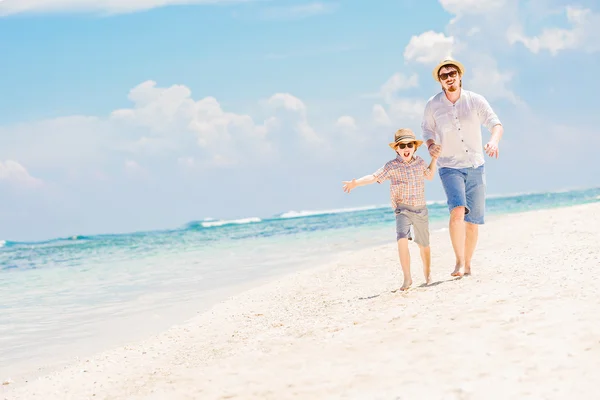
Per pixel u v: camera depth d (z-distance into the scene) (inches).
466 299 215.8
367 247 598.2
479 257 346.6
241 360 193.2
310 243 743.7
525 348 155.9
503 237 433.4
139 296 412.8
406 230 269.3
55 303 411.5
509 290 218.8
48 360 253.4
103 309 370.9
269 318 272.4
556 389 129.2
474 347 163.2
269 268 501.4
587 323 166.2
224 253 725.9
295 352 190.2
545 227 453.7
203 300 366.6
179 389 176.1
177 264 631.2
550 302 192.9
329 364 172.1
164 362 220.8
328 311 251.3
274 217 2773.1
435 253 407.2
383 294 269.9
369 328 201.3
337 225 1245.7
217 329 269.0
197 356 218.8
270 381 167.3
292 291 341.4
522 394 129.3
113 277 556.1
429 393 138.0
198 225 2370.8
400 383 147.5
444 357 159.9
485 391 133.7
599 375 133.0
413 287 269.3
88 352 261.6
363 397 142.8
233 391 164.7
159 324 307.0
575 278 223.5
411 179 267.4
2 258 1082.1
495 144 255.0
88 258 900.0
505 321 180.4
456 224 269.9
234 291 387.5
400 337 184.2
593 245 319.6
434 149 264.2
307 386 157.9
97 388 199.0
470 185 275.6
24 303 421.4
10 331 318.3
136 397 177.2
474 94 269.7
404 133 263.9
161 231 2018.9
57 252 1170.0
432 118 275.6
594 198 1708.9
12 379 226.2
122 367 222.7
